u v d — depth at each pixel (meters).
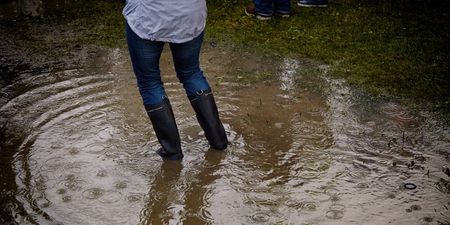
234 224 3.48
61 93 4.94
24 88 5.03
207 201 3.68
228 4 6.94
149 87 3.95
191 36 3.84
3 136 4.32
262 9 6.45
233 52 5.77
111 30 6.25
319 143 4.29
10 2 6.88
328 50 5.77
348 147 4.23
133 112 4.67
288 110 4.74
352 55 5.66
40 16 6.61
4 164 4.00
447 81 5.14
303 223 3.47
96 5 6.90
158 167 4.01
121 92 4.97
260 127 4.51
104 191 3.75
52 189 3.75
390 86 5.09
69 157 4.09
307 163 4.06
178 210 3.60
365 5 6.88
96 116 4.60
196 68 4.07
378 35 6.07
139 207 3.61
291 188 3.80
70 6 6.87
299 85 5.14
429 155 4.12
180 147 4.07
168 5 3.67
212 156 4.14
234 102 4.86
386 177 3.89
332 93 5.00
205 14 3.90
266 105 4.82
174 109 4.71
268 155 4.16
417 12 6.65
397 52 5.69
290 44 5.93
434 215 3.53
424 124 4.52
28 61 5.55
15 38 6.06
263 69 5.43
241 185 3.83
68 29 6.28
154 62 3.89
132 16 3.77
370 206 3.62
